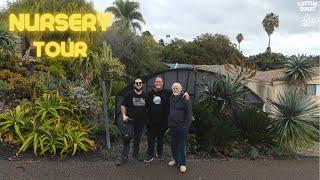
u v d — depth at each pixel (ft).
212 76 44.19
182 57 168.35
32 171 29.22
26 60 59.31
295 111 38.75
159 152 32.68
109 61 36.01
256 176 31.17
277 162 35.35
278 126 38.52
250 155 35.81
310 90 78.54
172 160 31.96
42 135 32.94
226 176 30.63
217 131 35.86
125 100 31.35
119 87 48.96
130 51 101.40
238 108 40.68
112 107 41.45
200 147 35.63
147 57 107.45
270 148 37.55
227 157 35.45
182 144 30.25
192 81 43.96
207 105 39.01
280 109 39.34
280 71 85.30
